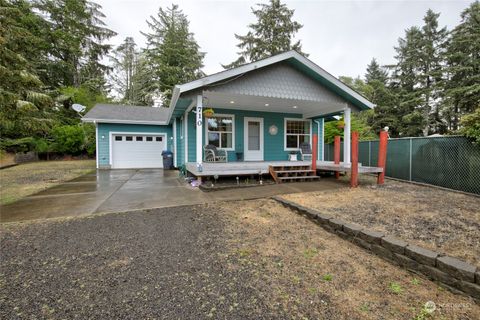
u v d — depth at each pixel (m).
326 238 3.01
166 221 3.60
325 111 9.51
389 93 23.03
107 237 2.99
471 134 5.00
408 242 2.61
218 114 9.27
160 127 12.45
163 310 1.70
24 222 3.52
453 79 19.09
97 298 1.83
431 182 6.11
